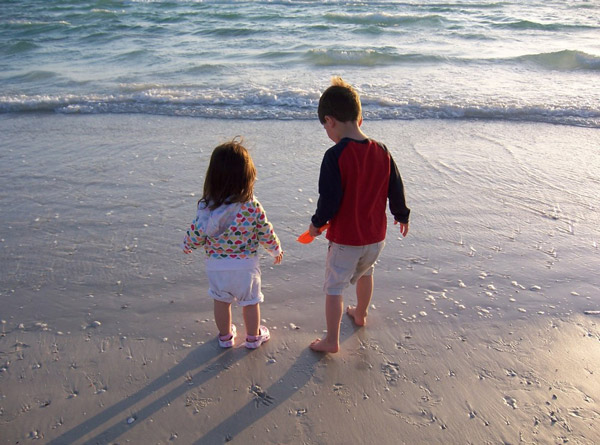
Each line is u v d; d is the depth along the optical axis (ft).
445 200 16.17
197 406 8.45
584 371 9.18
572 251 13.24
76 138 21.89
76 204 15.84
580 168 18.72
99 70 35.60
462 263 12.75
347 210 8.44
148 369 9.27
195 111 25.90
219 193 8.54
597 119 24.41
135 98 27.73
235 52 42.63
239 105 26.99
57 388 8.77
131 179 17.69
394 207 8.97
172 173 18.24
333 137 8.62
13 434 7.84
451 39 51.06
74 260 12.85
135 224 14.69
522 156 19.90
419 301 11.28
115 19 62.34
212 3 79.10
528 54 39.45
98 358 9.51
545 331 10.27
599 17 68.64
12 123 23.91
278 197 16.46
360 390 8.82
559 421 8.10
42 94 28.66
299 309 11.13
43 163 19.02
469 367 9.33
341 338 10.18
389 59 38.70
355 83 31.32
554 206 15.75
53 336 10.09
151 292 11.60
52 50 43.52
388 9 74.69
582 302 11.18
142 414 8.26
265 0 84.12
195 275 12.28
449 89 29.84
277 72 34.81
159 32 53.52
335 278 9.10
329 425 8.11
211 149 20.68
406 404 8.50
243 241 8.92
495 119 24.64
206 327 10.48
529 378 9.04
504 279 12.06
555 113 25.29
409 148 20.76
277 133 22.71
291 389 8.86
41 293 11.50
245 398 8.64
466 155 20.02
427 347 9.87
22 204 15.80
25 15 65.87
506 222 14.80
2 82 31.81
